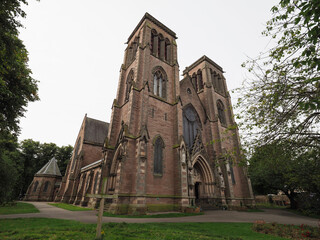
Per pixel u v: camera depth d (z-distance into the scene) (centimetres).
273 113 995
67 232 934
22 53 1485
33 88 1723
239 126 1210
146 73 3025
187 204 2489
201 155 3288
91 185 3469
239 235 1115
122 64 3816
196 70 4941
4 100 1510
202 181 3297
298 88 886
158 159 2655
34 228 1041
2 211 2162
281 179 3288
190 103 3797
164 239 869
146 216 1944
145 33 3400
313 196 2283
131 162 2359
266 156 1165
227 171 3381
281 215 2453
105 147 2997
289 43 875
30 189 5616
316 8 606
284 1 700
